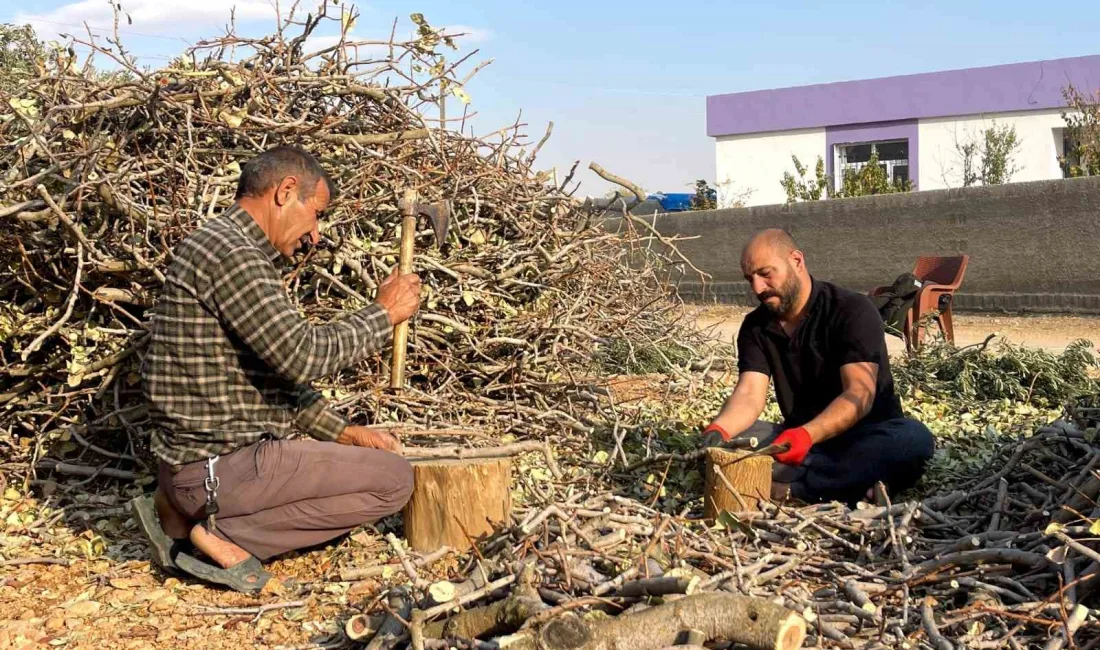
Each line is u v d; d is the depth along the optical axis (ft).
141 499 12.42
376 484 12.44
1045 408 22.16
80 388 15.92
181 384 11.66
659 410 19.76
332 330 11.82
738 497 12.78
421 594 10.40
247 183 11.85
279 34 16.55
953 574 10.87
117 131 15.92
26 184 14.24
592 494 13.97
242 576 12.10
